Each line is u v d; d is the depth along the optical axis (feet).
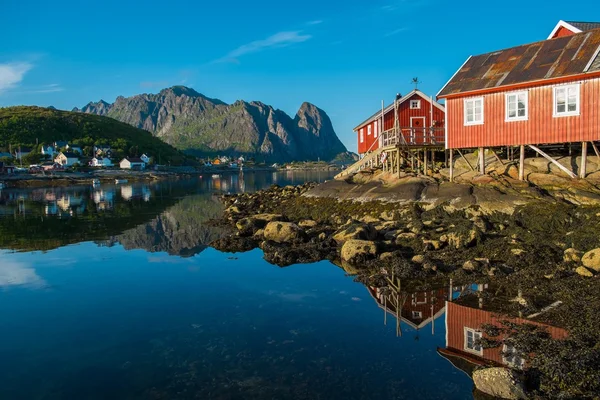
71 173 370.32
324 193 98.48
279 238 70.74
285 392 27.35
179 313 41.06
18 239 81.61
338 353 32.19
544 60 73.05
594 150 73.97
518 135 72.69
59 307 43.27
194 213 122.11
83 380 29.32
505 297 41.01
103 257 65.57
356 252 56.80
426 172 92.02
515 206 63.93
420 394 26.71
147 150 629.51
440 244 56.95
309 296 44.86
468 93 76.79
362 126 139.23
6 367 31.22
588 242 49.14
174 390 27.91
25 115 616.39
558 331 32.86
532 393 25.36
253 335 35.73
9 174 330.75
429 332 35.01
